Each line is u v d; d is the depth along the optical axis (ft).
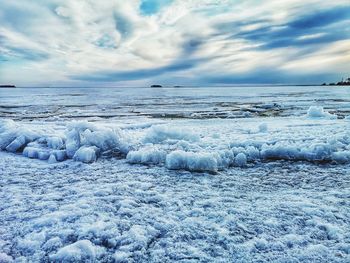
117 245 8.93
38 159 20.76
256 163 19.43
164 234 9.57
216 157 18.21
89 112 71.05
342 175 16.35
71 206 11.69
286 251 8.54
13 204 12.08
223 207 11.71
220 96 180.14
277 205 11.87
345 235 9.36
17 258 8.25
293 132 29.76
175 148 22.26
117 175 16.57
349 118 44.37
